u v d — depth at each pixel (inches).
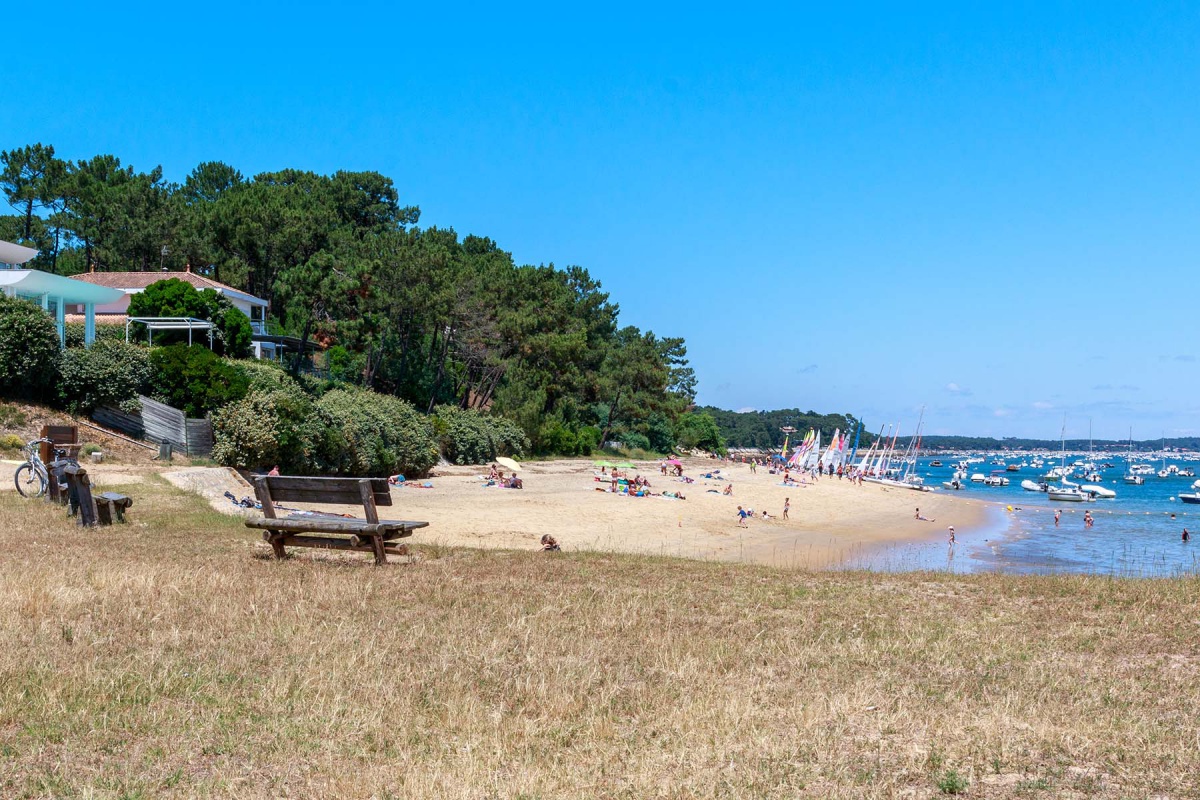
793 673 334.6
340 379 2684.5
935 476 7116.1
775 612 445.4
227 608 407.5
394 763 244.7
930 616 439.2
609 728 271.4
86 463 1245.7
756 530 1737.2
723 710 285.4
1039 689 313.6
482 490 1870.1
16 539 626.8
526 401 3090.6
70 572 479.2
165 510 847.7
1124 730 264.1
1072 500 3695.9
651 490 2249.0
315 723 270.7
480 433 2593.5
